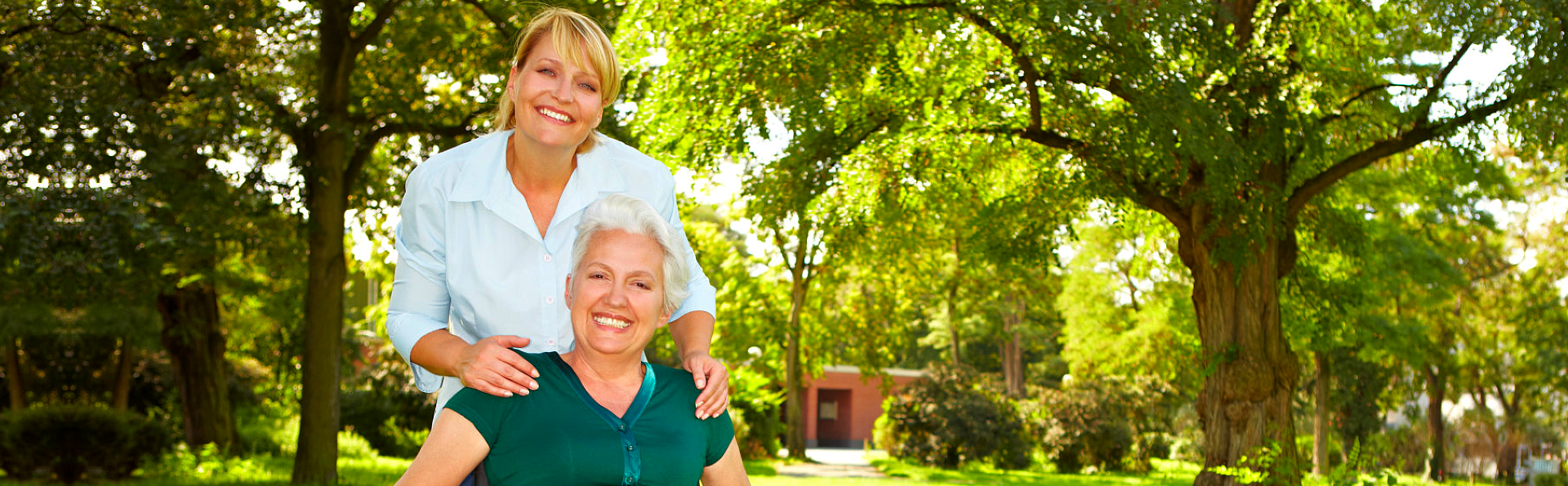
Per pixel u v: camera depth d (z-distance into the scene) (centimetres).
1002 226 1420
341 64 1239
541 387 204
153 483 1325
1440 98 1154
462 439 198
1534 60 1031
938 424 2638
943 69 1290
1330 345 1620
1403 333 2006
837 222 1480
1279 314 1300
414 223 246
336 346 1296
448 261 244
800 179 1226
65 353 1972
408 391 2409
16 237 920
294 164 1184
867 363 2911
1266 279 1291
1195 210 1271
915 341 5041
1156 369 2597
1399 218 2055
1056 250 1455
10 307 1543
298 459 1286
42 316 1617
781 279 2872
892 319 2917
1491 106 1127
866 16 1143
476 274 243
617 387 213
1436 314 2480
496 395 201
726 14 1193
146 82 1120
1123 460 2581
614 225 213
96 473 1345
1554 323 2531
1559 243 2583
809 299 2848
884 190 1466
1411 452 2661
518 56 237
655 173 263
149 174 1009
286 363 2397
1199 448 3055
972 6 1115
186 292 1708
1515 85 1056
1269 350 1281
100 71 1030
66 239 939
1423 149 1384
